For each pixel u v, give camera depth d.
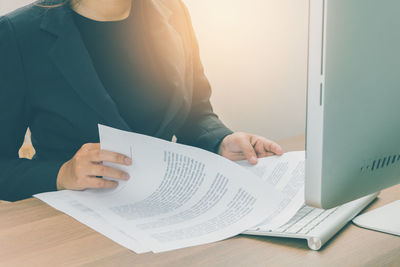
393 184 0.48
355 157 0.41
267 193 0.53
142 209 0.53
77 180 0.61
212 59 2.01
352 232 0.45
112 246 0.44
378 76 0.41
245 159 0.81
